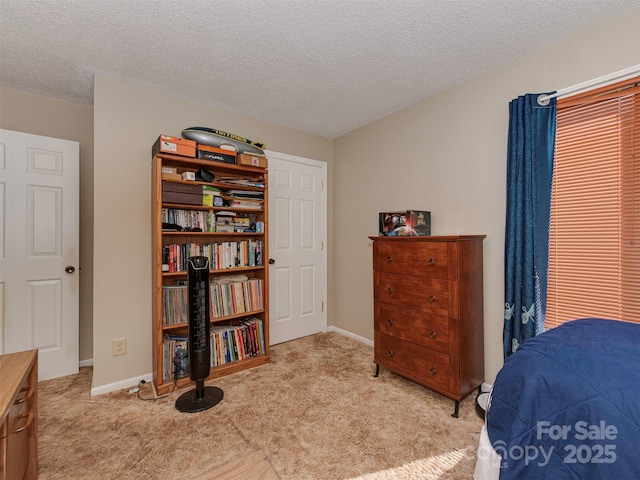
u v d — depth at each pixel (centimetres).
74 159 242
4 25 160
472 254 197
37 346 227
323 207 350
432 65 204
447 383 188
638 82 150
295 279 326
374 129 303
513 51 189
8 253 217
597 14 156
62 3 145
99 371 212
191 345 195
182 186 222
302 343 313
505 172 202
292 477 135
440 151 242
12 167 219
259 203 269
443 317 190
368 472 138
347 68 208
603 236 166
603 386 83
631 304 156
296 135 328
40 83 224
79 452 151
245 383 224
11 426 104
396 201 281
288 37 173
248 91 240
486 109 212
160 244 212
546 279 180
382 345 232
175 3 146
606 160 164
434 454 150
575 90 169
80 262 255
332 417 181
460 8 151
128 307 223
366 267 314
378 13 154
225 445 157
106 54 189
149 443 158
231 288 250
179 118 249
